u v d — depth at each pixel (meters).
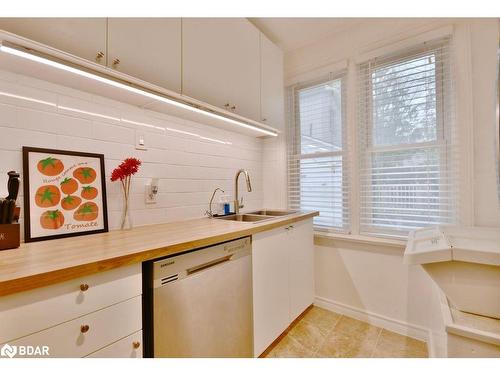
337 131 2.31
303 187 2.53
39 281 0.70
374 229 2.10
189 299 1.13
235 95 1.81
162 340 1.02
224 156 2.25
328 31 2.27
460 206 1.71
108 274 0.87
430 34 1.81
